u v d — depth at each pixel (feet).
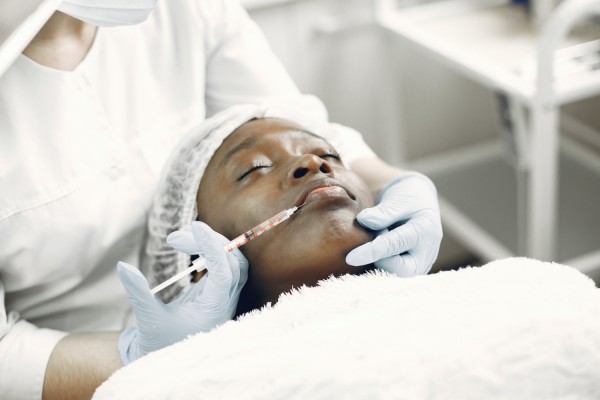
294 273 2.72
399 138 7.04
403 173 3.44
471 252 7.82
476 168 7.32
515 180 7.07
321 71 6.73
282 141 3.01
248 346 2.35
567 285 2.48
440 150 7.62
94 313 3.59
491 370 2.07
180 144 3.25
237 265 2.72
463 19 6.34
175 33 3.77
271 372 2.15
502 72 5.27
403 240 2.78
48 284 3.41
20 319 3.32
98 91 3.50
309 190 2.73
